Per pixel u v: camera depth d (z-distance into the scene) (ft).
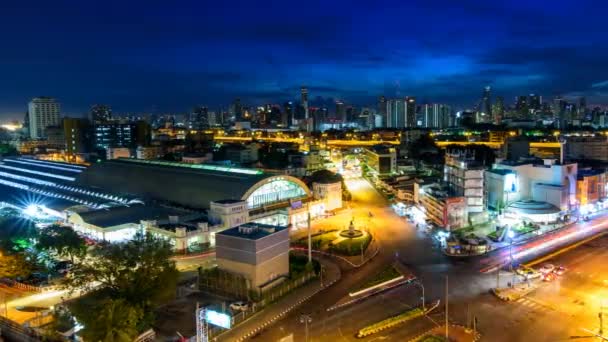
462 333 293.43
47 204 643.45
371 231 543.39
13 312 333.21
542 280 377.09
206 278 369.09
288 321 315.99
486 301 340.39
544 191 582.76
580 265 409.08
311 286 376.07
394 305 337.72
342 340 289.12
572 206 581.53
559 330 295.89
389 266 420.36
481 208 569.23
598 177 615.16
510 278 383.04
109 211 556.51
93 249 415.44
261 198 570.05
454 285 372.58
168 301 342.64
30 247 426.10
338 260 440.86
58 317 298.76
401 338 289.12
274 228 391.04
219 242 377.50
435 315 319.88
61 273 398.62
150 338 290.56
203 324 267.18
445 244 471.62
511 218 560.20
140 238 383.24
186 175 636.48
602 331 290.97
